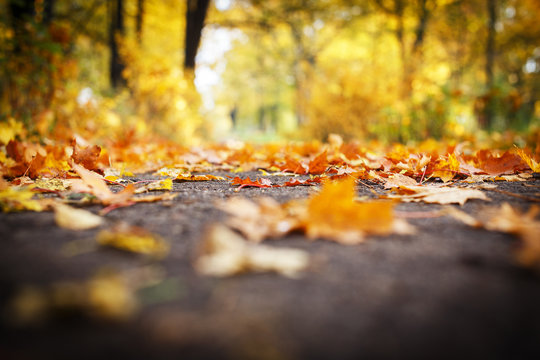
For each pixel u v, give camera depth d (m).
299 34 8.66
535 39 8.12
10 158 1.13
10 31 2.07
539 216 0.61
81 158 1.02
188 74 4.16
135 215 0.63
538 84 7.67
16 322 0.34
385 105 4.11
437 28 7.54
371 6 6.82
